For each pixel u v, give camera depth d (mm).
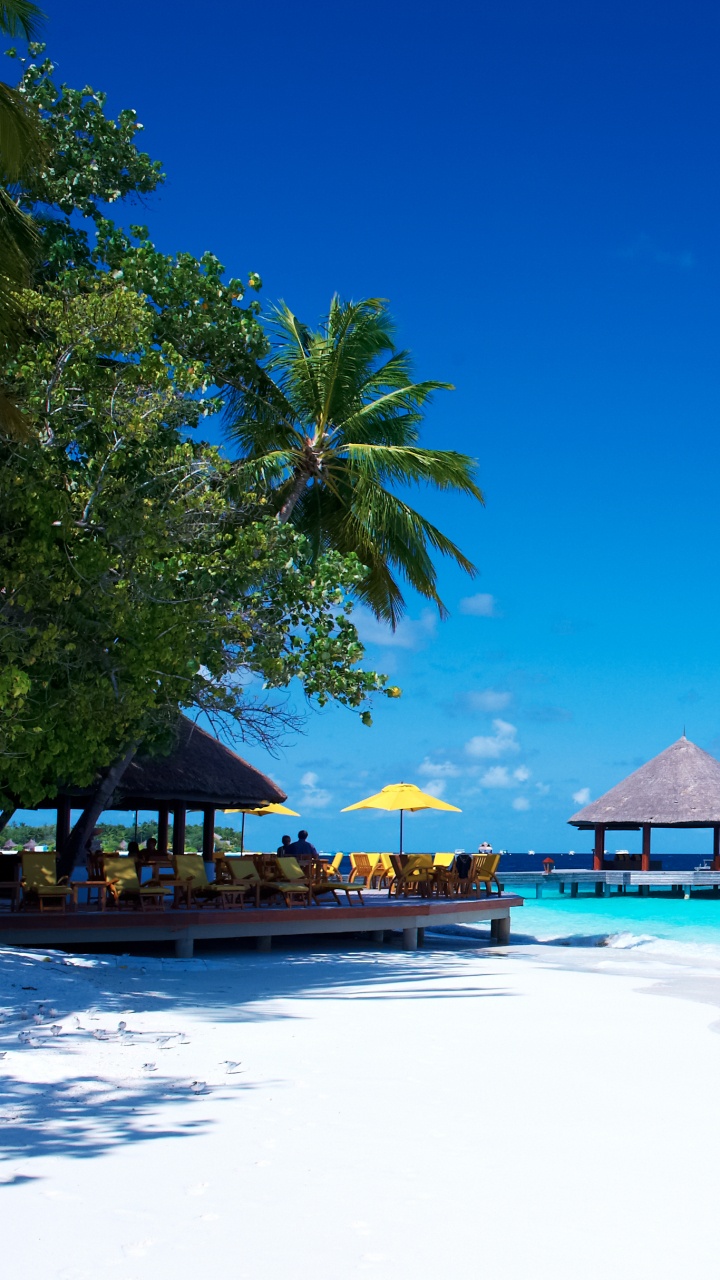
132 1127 5266
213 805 24938
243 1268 3504
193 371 12680
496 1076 6820
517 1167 4734
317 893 17375
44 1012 8711
